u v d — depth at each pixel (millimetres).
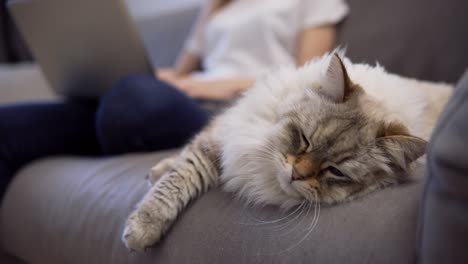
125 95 1271
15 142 1434
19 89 2234
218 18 2314
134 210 924
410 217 672
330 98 930
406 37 1758
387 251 629
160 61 2881
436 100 1231
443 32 1696
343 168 870
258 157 942
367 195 837
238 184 944
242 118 1031
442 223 530
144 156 1223
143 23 2928
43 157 1508
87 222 1010
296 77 1040
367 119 898
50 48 1464
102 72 1493
